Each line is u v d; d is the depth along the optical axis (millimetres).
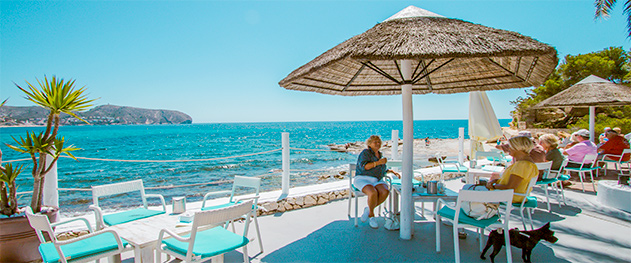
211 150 34969
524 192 3803
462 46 2943
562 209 5438
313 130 93125
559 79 19516
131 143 44469
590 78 8961
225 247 2764
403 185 4062
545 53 2893
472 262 3475
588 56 18594
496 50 2842
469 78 5332
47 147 3545
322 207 5738
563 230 4426
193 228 2475
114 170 19234
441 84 5742
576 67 18594
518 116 21547
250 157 26406
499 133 8312
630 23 7031
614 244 3932
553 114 19609
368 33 3594
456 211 3250
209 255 2635
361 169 4781
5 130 82938
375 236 4266
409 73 3861
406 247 3887
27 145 3445
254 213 3881
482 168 5902
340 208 5660
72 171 19031
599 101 7895
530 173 3678
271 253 3781
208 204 4695
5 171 3396
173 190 12016
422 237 4191
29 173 19031
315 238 4234
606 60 18438
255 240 4199
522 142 3701
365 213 4906
